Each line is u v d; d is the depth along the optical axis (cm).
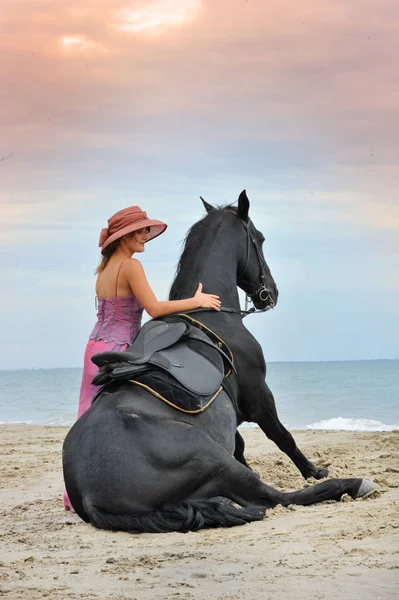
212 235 706
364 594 392
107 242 660
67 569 470
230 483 581
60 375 7850
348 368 7488
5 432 1462
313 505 616
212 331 654
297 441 1115
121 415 568
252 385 666
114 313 667
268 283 741
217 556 477
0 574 462
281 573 435
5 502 743
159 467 556
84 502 566
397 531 510
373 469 796
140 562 473
